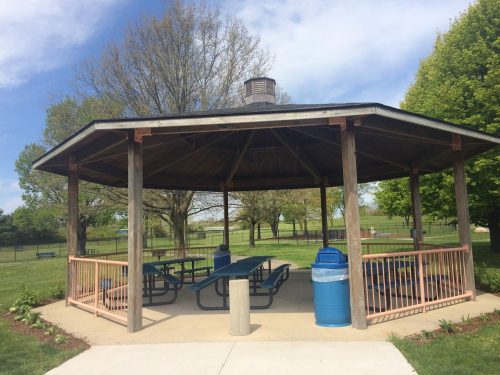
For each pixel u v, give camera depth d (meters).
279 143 9.96
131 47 16.09
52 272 18.28
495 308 6.70
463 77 13.77
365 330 5.55
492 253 16.56
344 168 5.84
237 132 9.16
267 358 4.54
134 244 6.05
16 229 56.03
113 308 7.51
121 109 16.17
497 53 13.73
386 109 5.52
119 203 18.69
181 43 16.14
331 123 5.76
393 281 7.27
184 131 5.97
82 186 18.69
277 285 8.92
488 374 3.92
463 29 14.61
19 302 8.27
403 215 20.77
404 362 4.29
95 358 4.81
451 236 31.19
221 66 17.05
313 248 28.88
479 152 8.32
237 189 12.70
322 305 5.88
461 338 5.09
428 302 6.64
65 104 22.02
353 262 5.72
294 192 27.27
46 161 7.65
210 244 36.56
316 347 4.88
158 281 11.92
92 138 6.82
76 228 8.27
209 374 4.11
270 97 8.30
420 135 6.86
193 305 7.95
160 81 16.30
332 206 38.19
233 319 5.57
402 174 11.12
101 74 16.55
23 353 5.12
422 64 19.33
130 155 6.06
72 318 7.00
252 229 32.59
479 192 13.68
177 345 5.18
